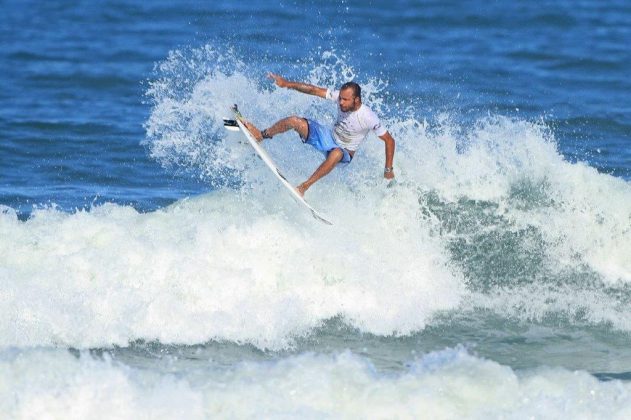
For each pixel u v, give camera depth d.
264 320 33.44
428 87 72.25
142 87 73.88
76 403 26.20
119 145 57.19
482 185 40.41
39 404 26.12
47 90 72.44
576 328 34.38
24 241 35.84
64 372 27.22
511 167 41.31
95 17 101.38
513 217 39.19
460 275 37.16
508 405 26.55
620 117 64.75
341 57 81.38
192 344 32.12
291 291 34.78
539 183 40.59
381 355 31.92
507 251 38.16
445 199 39.81
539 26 98.56
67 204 46.72
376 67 78.38
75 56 83.94
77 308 32.75
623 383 28.17
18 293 33.00
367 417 26.05
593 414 26.12
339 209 38.88
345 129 37.62
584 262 38.25
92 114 65.12
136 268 34.50
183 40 89.25
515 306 35.81
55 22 99.19
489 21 99.94
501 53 86.00
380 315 34.53
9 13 103.69
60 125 61.75
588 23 100.06
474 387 27.19
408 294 35.72
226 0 106.00
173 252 35.16
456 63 81.31
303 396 26.70
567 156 55.78
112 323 32.47
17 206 46.09
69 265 34.47
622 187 40.22
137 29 95.00
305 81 70.62
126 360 30.69
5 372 27.19
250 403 26.34
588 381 27.89
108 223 36.94
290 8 101.44
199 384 27.25
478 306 35.75
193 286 34.06
